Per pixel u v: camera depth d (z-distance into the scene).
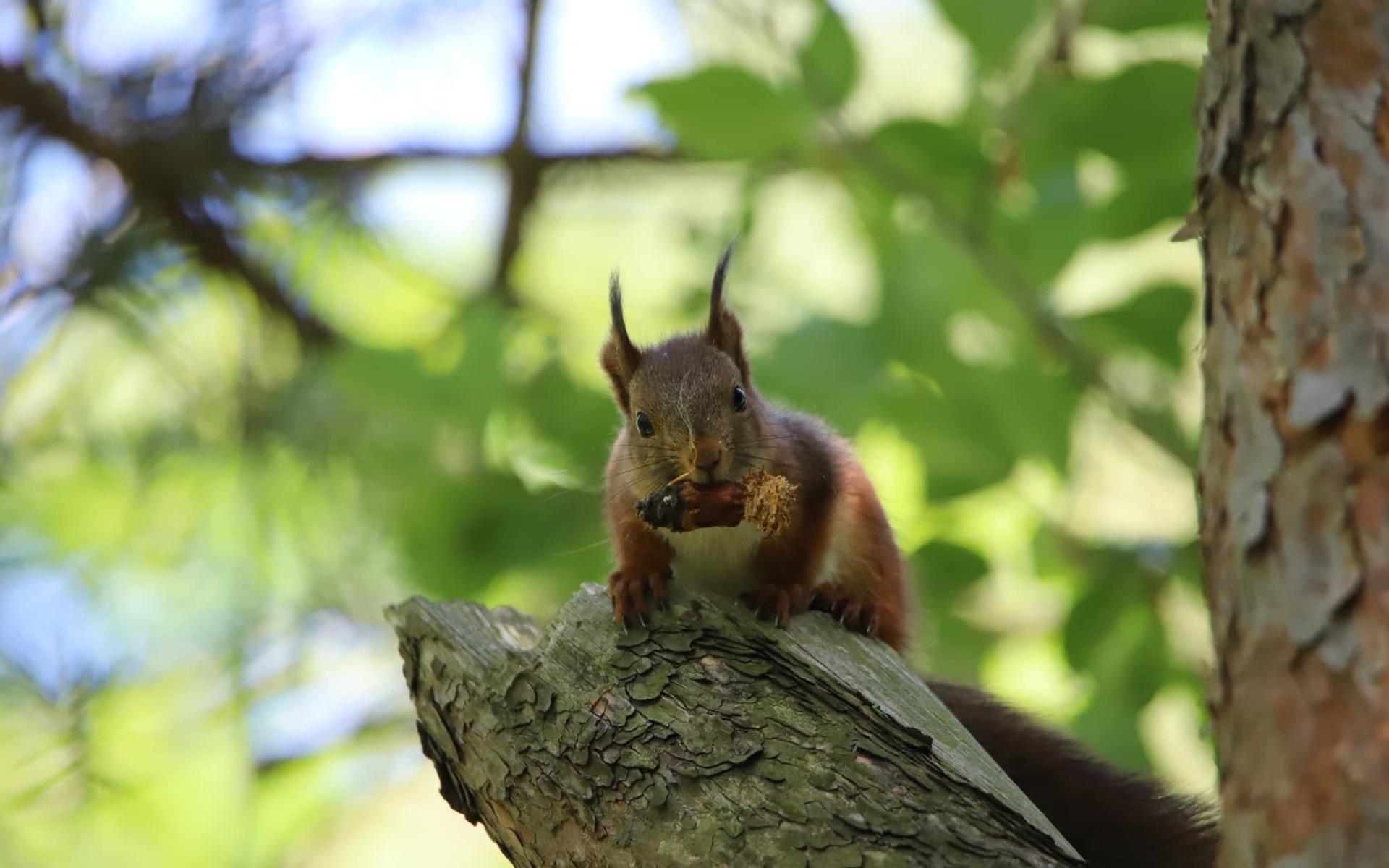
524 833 6.84
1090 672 12.74
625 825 6.48
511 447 13.97
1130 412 12.48
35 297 14.92
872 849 5.99
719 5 12.43
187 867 16.16
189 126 15.02
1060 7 11.20
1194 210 5.64
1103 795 8.51
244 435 15.73
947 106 13.76
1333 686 4.37
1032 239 11.78
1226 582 4.84
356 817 17.38
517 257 17.16
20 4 14.70
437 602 7.96
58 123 14.70
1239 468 4.86
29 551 16.31
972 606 14.27
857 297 15.49
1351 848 4.19
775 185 15.66
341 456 15.33
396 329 17.31
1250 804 4.53
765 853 6.09
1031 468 14.10
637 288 17.94
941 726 6.94
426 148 16.44
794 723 6.64
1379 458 4.48
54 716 15.87
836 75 11.76
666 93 11.73
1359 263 4.73
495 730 7.04
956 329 13.62
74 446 15.81
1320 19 5.10
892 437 14.03
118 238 15.05
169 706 16.34
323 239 16.12
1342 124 4.95
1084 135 11.12
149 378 16.27
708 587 10.62
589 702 6.92
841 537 10.70
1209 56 5.54
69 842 15.91
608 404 13.80
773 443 10.37
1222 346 5.11
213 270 15.90
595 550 13.53
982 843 6.00
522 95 16.45
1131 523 15.32
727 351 11.09
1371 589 4.37
